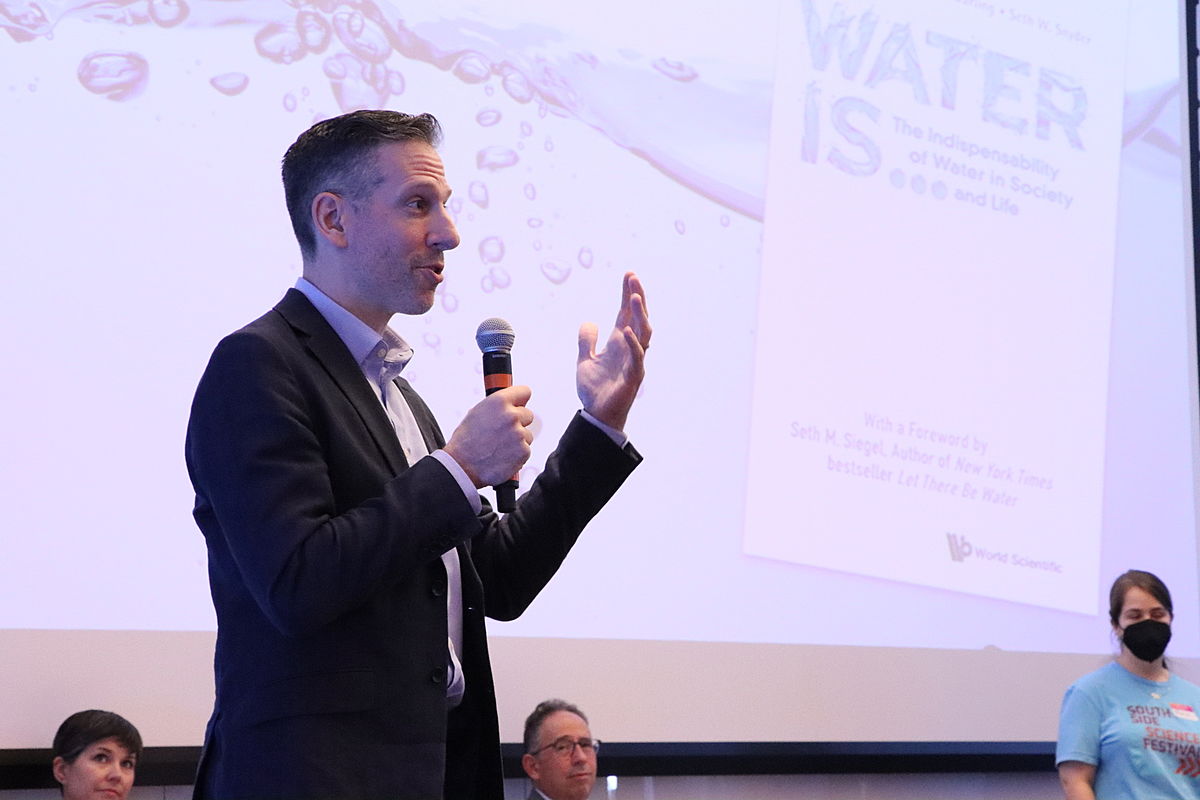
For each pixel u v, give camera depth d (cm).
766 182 493
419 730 172
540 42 460
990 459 518
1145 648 412
